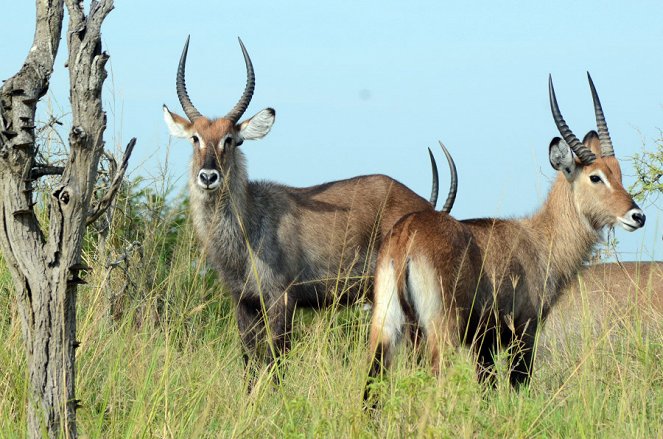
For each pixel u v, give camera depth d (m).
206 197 25.38
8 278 20.75
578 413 15.13
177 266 25.27
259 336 25.16
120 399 15.52
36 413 11.59
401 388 12.50
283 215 25.92
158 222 26.98
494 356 18.20
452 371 12.84
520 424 13.38
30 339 11.59
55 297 11.56
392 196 27.72
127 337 17.83
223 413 15.33
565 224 22.81
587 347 18.41
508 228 21.77
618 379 17.91
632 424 14.68
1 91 11.30
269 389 17.64
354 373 15.75
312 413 14.12
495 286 20.41
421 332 18.52
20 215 11.41
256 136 26.66
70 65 11.41
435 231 18.89
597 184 22.75
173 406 14.68
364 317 25.72
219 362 19.02
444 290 18.64
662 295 25.83
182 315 20.28
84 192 11.50
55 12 11.55
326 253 26.27
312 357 18.52
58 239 11.50
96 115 11.47
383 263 18.75
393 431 12.56
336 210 26.69
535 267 22.00
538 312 21.84
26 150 11.34
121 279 24.78
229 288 25.70
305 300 26.58
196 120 26.11
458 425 12.61
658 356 19.45
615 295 25.95
